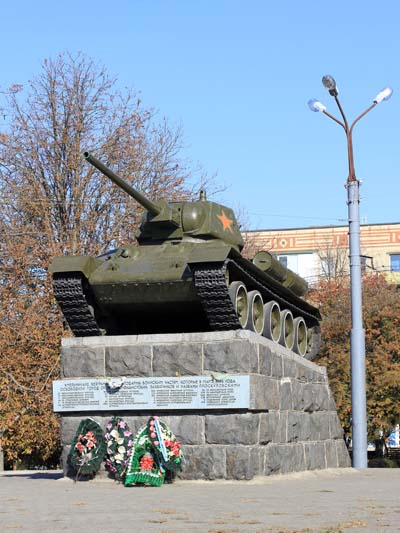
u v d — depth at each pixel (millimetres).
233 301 18203
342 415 38750
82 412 18094
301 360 21156
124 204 37312
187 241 19844
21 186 36500
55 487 16266
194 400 17391
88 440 17469
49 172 37438
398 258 68812
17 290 33812
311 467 21141
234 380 17234
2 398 32219
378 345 40000
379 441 43562
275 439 18703
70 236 35875
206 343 17656
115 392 17859
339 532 9695
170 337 17922
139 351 18000
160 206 19828
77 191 36656
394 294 42594
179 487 16125
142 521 10828
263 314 20578
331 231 69688
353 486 16391
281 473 18891
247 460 17125
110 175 18781
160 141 40062
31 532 9906
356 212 26125
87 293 19266
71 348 18453
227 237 20422
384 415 38656
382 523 10641
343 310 41969
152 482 16297
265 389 18109
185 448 17375
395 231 68875
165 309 19750
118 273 18844
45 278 33875
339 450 23875
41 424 32094
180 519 11023
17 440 32750
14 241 34969
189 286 18578
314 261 69438
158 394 17609
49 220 36312
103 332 19516
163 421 17547
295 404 20266
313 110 27391
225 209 20953
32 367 32375
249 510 12016
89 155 18328
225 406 17219
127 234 37000
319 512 11797
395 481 18016
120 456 17094
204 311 19344
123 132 37875
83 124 37438
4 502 13414
